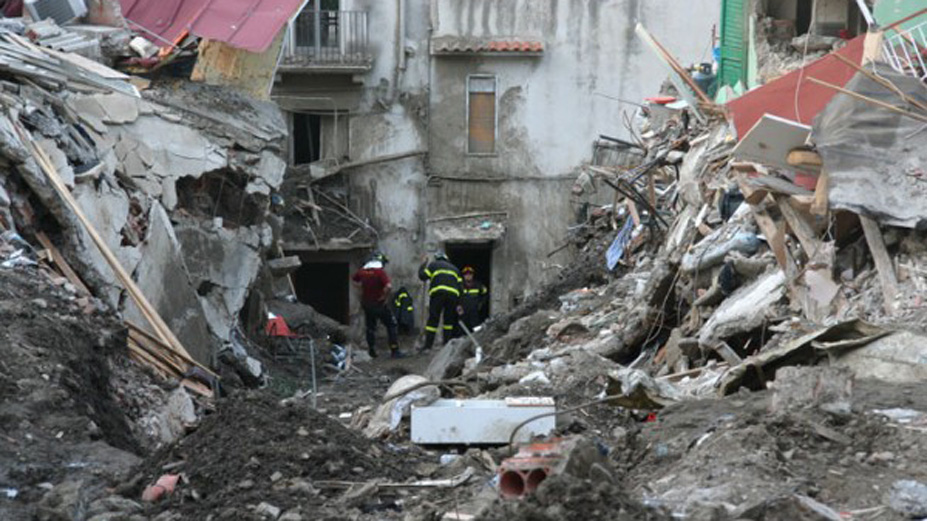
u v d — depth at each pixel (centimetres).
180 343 2200
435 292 3788
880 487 900
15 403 1292
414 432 1262
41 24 2806
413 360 3612
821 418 1025
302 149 4759
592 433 1305
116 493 1065
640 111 4478
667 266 2139
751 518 832
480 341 2803
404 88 4747
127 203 2216
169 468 1083
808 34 3262
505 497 873
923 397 1133
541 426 1270
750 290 1845
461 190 4797
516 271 4819
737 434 988
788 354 1370
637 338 2172
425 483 1055
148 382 1683
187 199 2633
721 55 3591
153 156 2491
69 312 1636
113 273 1967
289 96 4681
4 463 1158
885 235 1628
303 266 4700
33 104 2181
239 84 3238
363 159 4747
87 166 2175
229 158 2697
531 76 4759
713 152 2505
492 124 4788
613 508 798
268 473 1048
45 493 1087
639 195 2906
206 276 2588
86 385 1443
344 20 4672
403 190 4778
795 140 1747
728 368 1616
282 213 4209
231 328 2622
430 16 4719
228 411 1140
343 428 1158
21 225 1867
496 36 4731
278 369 2942
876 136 1680
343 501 1009
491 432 1267
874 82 1756
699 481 922
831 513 837
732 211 2188
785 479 910
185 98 2859
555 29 4738
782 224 1761
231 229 2766
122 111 2480
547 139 4784
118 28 3048
